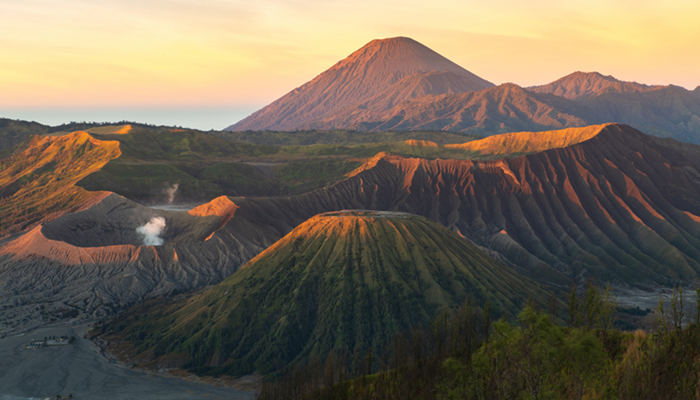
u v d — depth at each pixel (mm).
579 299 67062
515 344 57188
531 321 56406
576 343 53219
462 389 68500
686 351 55156
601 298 65688
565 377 52812
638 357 55438
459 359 80812
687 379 51750
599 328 64750
